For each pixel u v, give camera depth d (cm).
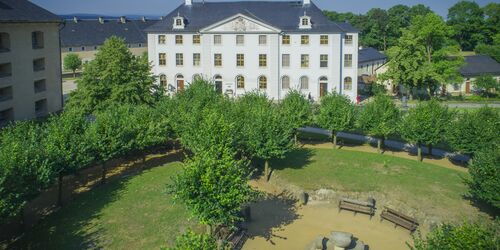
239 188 2936
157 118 4878
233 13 9038
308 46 8525
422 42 8712
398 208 3744
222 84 8888
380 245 3203
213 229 3133
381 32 17862
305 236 3322
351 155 4972
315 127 6512
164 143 5347
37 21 6744
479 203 3672
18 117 6581
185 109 5100
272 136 4181
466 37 15825
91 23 13712
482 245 1992
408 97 9088
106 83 5806
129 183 4125
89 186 4291
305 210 3788
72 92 5934
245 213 3553
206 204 2836
